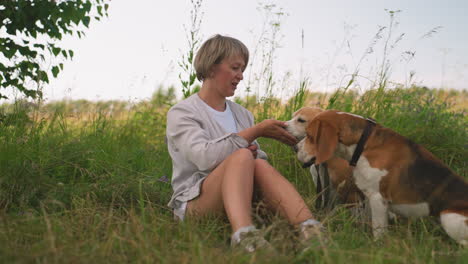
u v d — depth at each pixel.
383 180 3.16
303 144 3.34
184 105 3.26
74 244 2.36
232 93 3.41
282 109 5.37
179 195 3.15
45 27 5.07
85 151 4.58
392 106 5.21
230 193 2.69
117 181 3.97
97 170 4.43
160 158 5.05
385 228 2.98
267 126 3.31
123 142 5.62
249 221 2.60
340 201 3.65
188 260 2.27
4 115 4.81
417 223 3.27
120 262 2.26
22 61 5.00
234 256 2.27
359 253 2.31
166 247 2.46
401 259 2.32
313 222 2.72
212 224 2.89
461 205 2.96
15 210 3.35
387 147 3.20
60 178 4.16
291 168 4.66
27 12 4.86
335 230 3.02
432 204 3.06
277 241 2.49
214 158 2.97
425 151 3.27
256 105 5.42
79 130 5.43
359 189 3.31
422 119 5.07
